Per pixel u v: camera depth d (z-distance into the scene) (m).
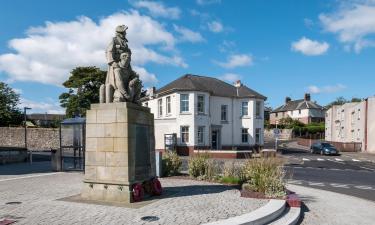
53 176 16.05
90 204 9.33
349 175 21.22
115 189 9.70
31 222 7.58
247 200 10.29
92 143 9.99
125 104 9.75
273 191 11.25
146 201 9.78
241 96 43.94
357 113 51.16
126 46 10.68
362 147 48.75
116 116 9.77
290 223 8.72
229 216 8.25
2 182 13.88
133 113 9.98
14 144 43.59
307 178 19.33
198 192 11.52
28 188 12.20
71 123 18.55
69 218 7.89
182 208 8.98
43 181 14.15
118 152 9.71
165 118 40.12
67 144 23.14
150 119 11.01
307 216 10.04
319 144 43.97
